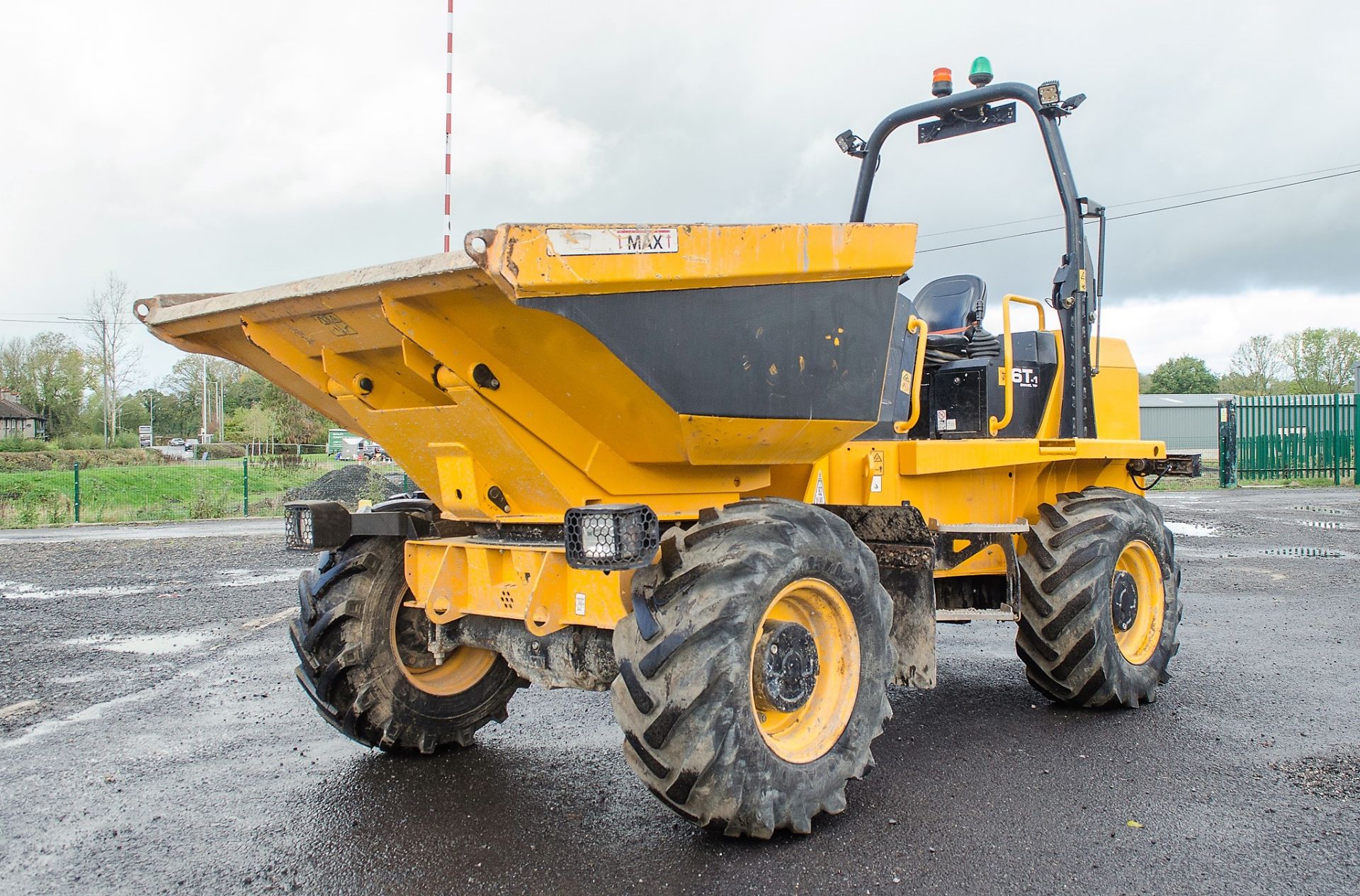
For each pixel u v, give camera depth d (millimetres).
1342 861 3471
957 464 5133
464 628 4320
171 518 20812
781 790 3500
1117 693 5441
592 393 3469
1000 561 5809
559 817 3934
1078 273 6000
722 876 3363
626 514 3090
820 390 3857
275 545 14906
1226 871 3393
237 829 3834
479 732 5203
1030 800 4109
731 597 3309
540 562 3660
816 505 4570
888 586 4621
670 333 3338
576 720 5438
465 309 3250
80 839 3748
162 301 4355
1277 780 4348
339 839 3732
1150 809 3992
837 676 3867
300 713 5574
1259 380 66062
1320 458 29031
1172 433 49031
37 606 9367
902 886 3283
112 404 63656
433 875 3402
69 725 5332
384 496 17875
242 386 85125
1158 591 5918
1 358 69438
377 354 3893
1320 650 7156
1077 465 6438
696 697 3229
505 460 3654
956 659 7020
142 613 8914
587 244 3039
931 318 6398
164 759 4746
